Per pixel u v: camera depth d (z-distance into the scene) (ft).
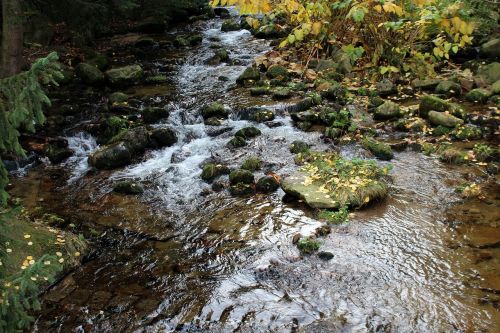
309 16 29.86
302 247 16.30
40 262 9.78
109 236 17.95
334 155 22.53
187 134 26.61
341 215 18.01
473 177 20.54
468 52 34.88
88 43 44.21
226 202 19.97
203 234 17.79
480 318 12.91
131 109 29.94
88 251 16.97
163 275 15.57
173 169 23.25
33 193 21.44
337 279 14.82
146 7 49.24
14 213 11.97
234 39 46.93
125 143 24.35
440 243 16.25
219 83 34.47
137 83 35.01
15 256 14.99
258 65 37.01
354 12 24.63
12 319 9.95
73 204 20.40
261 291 14.51
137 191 21.13
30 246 15.75
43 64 9.41
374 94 30.19
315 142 24.86
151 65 39.47
